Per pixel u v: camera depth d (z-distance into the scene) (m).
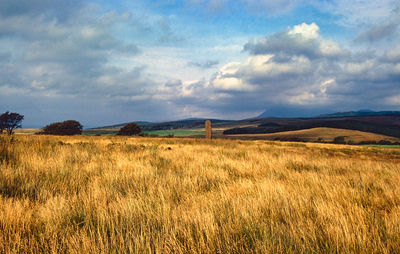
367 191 4.43
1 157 6.12
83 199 3.49
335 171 7.10
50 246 2.22
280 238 2.35
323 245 2.39
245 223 2.77
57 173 5.08
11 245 2.22
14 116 39.88
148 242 2.19
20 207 3.00
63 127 54.31
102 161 7.00
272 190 4.09
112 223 2.57
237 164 7.40
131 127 58.00
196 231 2.54
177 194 4.05
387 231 2.52
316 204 3.37
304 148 22.00
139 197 3.63
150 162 7.45
